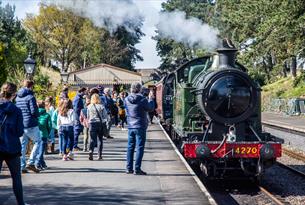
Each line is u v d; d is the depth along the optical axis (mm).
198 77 13289
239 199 11094
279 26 27641
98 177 10531
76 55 53406
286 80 53625
